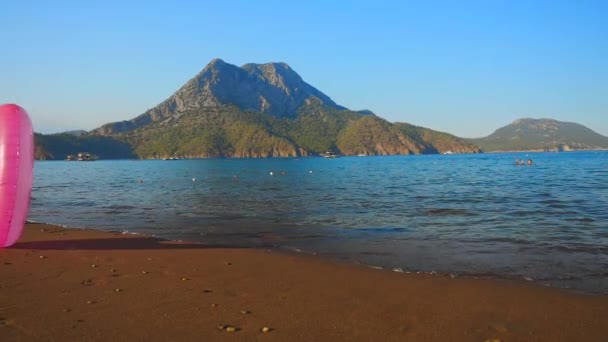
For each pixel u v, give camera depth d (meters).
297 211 21.44
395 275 9.38
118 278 9.00
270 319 6.64
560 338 6.01
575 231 14.98
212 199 28.42
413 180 47.53
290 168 98.38
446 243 13.22
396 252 11.97
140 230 16.08
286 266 10.23
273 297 7.77
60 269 9.72
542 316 6.86
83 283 8.55
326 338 5.93
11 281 8.67
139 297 7.68
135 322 6.46
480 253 11.76
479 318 6.77
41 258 10.86
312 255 11.56
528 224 16.64
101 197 30.75
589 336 6.07
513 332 6.22
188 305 7.26
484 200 25.61
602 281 8.88
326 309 7.13
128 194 33.25
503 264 10.47
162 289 8.20
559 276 9.31
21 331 6.09
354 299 7.68
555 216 18.61
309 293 8.03
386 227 16.34
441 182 43.53
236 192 34.22
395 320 6.66
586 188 33.12
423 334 6.11
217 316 6.75
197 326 6.32
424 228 16.03
